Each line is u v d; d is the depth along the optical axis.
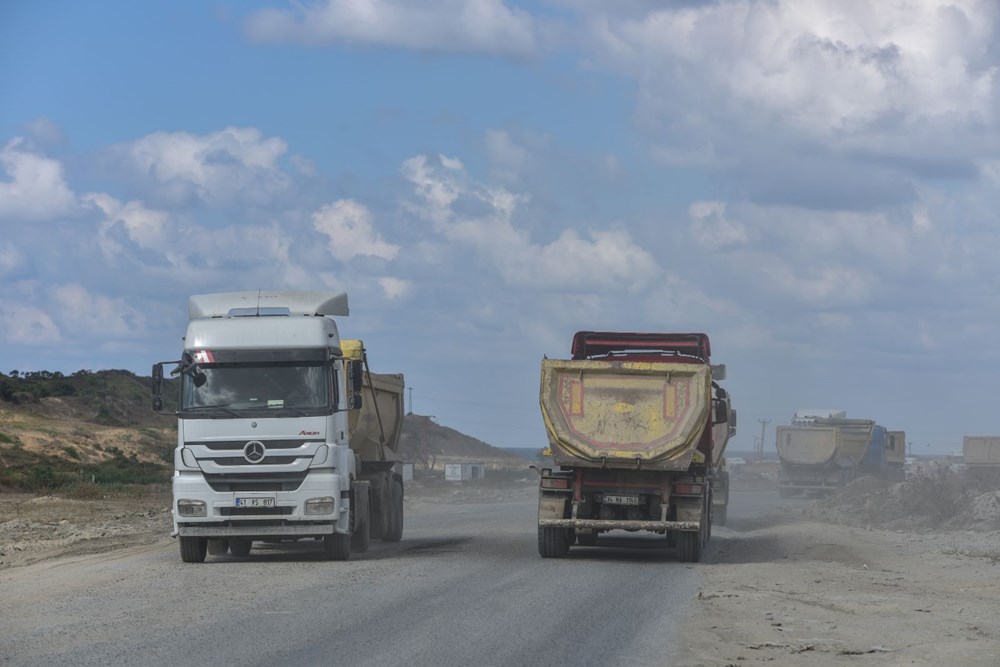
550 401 22.98
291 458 20.75
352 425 25.42
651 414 22.77
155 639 12.27
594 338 29.19
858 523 40.81
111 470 64.31
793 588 18.22
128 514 39.12
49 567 21.11
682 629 13.52
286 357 21.05
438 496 65.62
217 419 20.75
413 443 133.88
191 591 16.58
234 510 20.72
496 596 16.23
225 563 21.34
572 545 27.06
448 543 27.38
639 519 23.16
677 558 22.88
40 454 64.50
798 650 12.23
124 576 18.81
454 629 13.11
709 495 26.34
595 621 14.03
